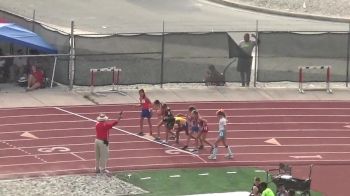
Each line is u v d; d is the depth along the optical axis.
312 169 92.44
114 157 93.25
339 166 94.19
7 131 99.56
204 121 96.00
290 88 121.88
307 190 82.31
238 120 107.94
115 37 117.88
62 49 117.06
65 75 116.94
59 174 87.94
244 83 121.38
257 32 121.31
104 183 85.75
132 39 118.19
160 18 158.12
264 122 107.75
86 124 103.50
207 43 120.06
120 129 102.06
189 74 120.12
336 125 108.00
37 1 165.50
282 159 95.31
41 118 104.69
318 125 107.62
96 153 88.38
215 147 93.81
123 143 97.56
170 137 99.38
